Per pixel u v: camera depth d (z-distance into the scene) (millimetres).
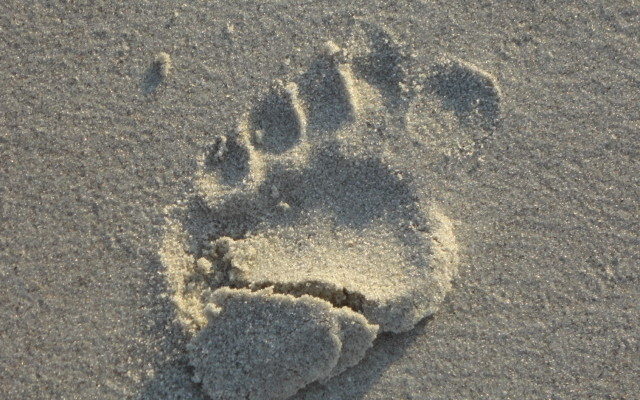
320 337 755
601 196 778
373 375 764
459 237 775
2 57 790
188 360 763
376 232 773
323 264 768
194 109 786
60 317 769
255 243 772
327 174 778
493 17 794
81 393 763
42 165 781
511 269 772
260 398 757
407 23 792
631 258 773
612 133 783
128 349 766
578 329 768
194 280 771
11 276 772
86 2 795
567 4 794
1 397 763
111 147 783
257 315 758
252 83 788
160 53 791
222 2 795
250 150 779
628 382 764
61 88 788
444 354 766
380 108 783
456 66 788
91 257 773
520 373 765
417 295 762
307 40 791
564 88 787
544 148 782
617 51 791
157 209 777
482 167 780
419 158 778
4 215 776
